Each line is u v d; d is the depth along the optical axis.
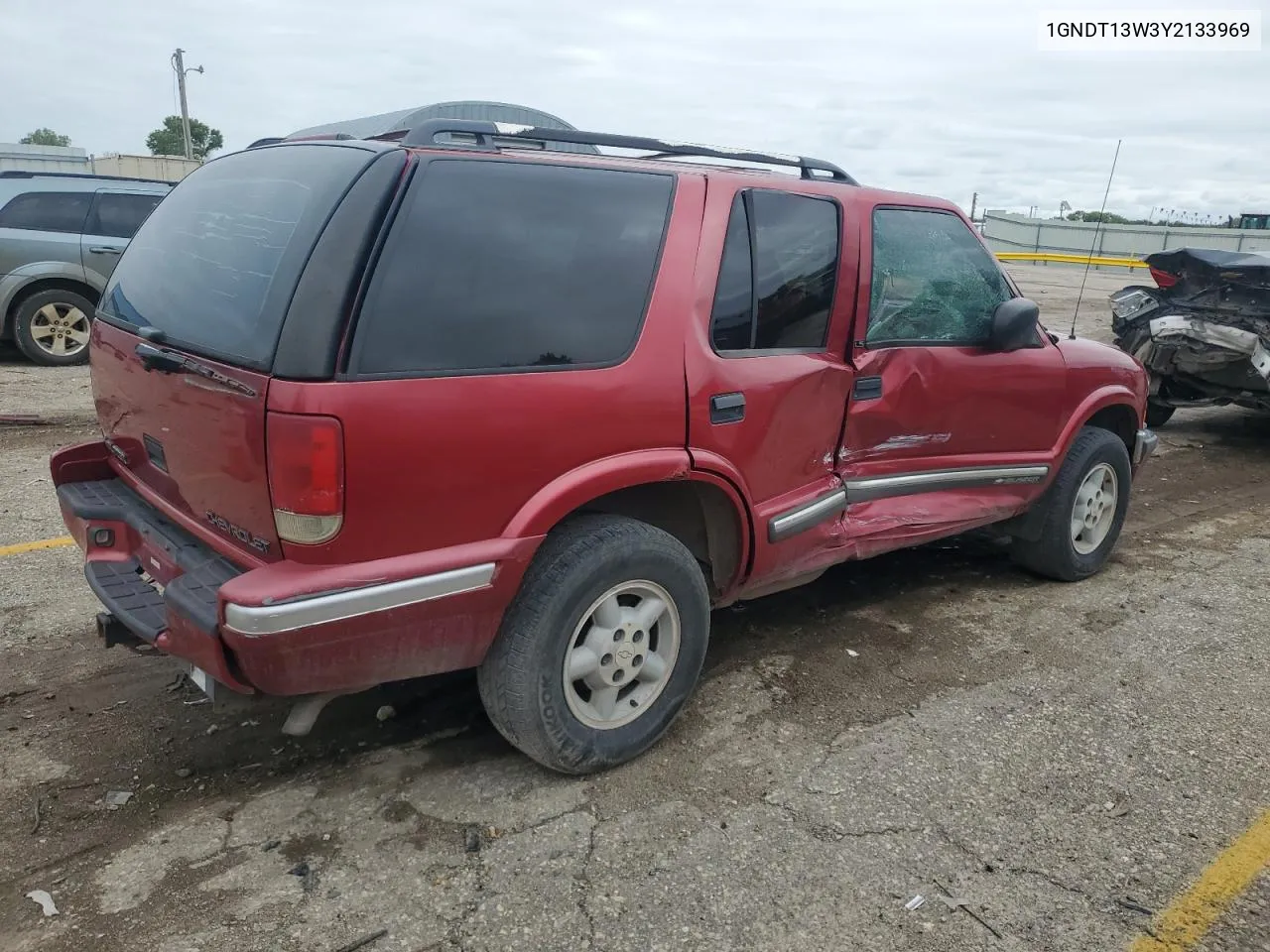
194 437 2.63
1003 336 4.08
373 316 2.40
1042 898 2.56
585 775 3.04
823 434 3.60
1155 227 26.42
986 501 4.34
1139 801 3.00
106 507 3.15
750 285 3.27
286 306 2.36
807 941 2.39
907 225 3.94
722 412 3.11
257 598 2.30
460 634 2.65
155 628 2.62
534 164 2.80
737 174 3.32
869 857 2.70
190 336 2.70
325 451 2.31
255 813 2.82
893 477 3.93
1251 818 2.93
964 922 2.47
